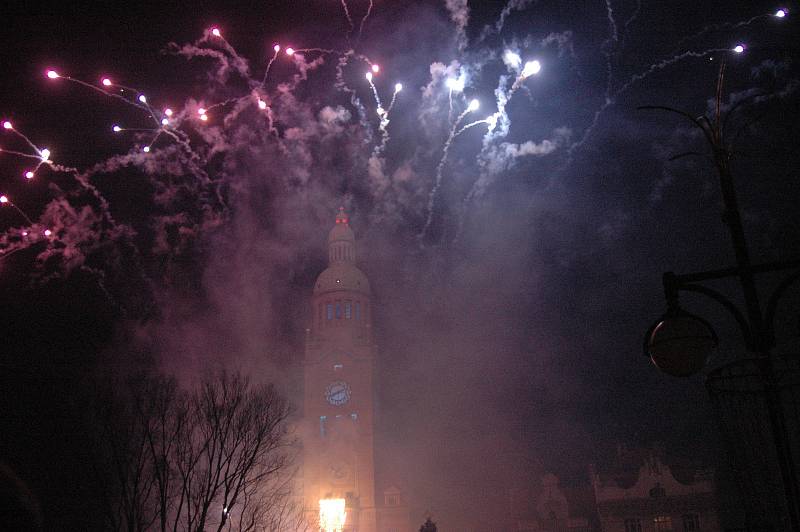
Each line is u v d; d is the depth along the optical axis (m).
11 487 6.12
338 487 104.69
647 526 82.81
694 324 10.57
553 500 90.69
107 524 45.84
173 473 48.78
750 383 10.79
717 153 12.53
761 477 9.90
